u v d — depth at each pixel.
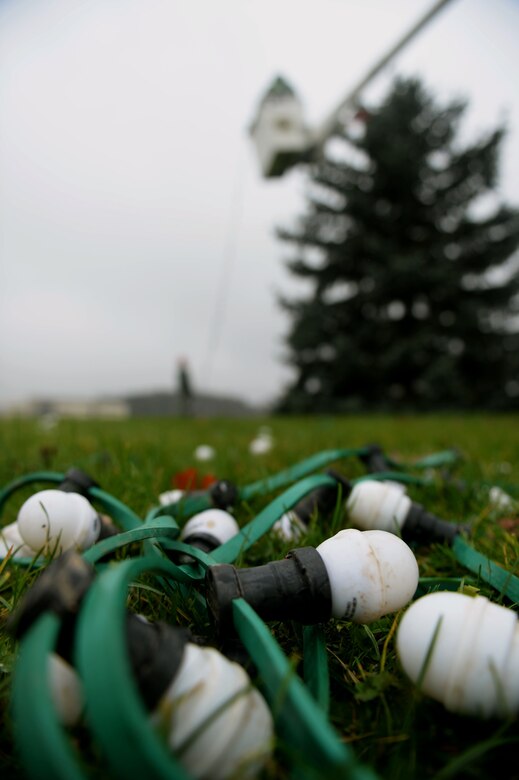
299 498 1.27
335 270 16.89
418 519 1.31
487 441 3.95
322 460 1.76
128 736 0.48
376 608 0.82
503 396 15.45
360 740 0.75
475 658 0.69
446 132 16.70
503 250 16.17
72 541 1.13
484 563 1.19
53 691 0.64
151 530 0.98
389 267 15.25
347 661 0.95
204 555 1.05
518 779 0.72
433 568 1.33
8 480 2.21
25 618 0.59
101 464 2.38
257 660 0.66
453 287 15.41
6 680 0.82
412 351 14.81
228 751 0.59
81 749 0.71
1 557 1.24
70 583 0.60
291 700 0.58
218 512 1.34
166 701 0.61
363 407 15.42
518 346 15.88
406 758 0.73
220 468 2.52
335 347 15.27
